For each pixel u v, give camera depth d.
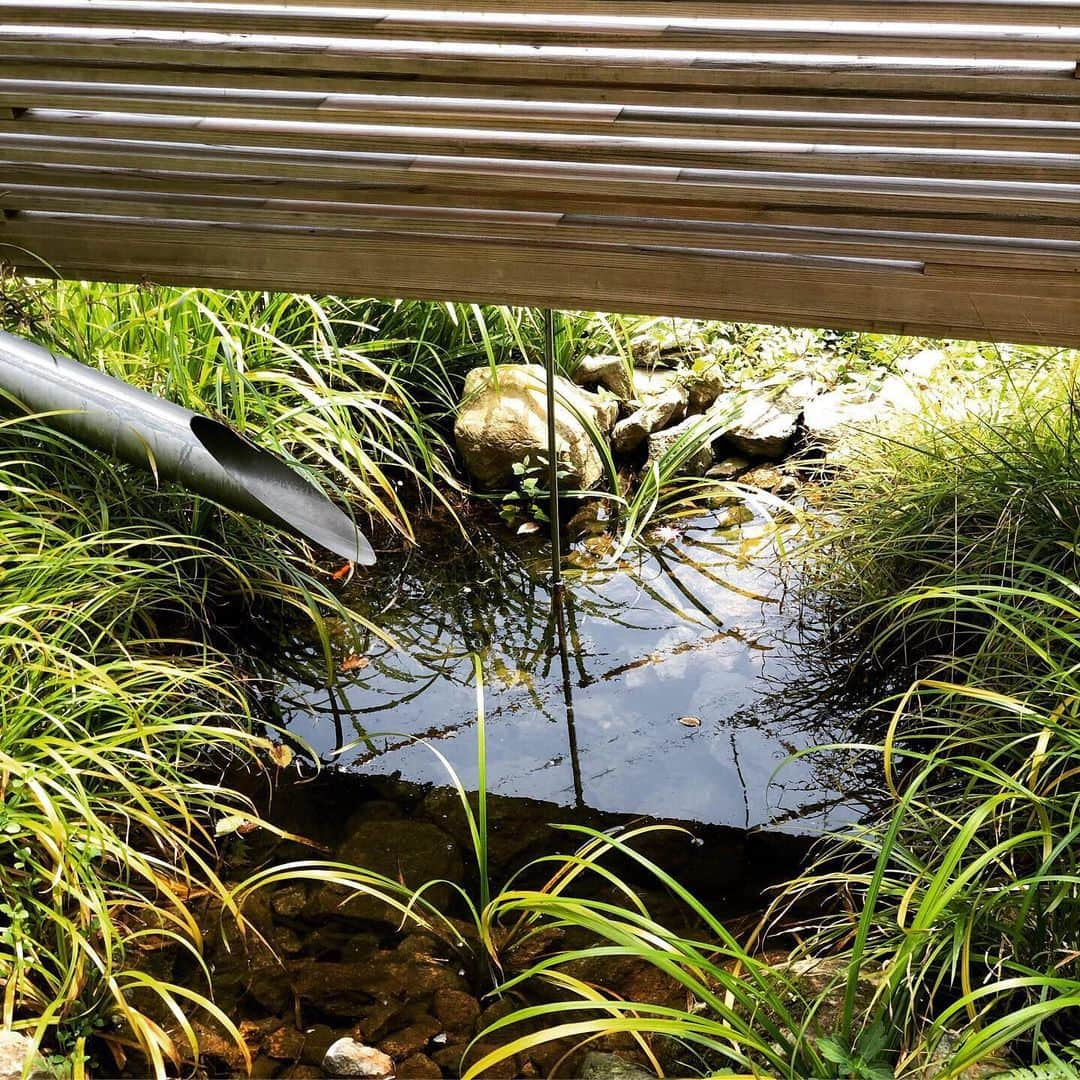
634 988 2.03
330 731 2.52
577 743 2.49
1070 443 2.55
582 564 2.96
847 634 2.71
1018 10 1.89
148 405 2.57
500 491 3.17
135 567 2.61
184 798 2.30
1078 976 1.88
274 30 2.11
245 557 2.76
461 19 2.05
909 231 2.20
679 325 3.61
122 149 2.39
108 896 2.13
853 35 1.96
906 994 1.91
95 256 2.61
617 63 2.06
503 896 1.98
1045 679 2.15
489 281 2.45
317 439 3.04
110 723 2.30
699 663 2.68
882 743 2.46
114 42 2.20
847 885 2.15
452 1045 1.96
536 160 2.22
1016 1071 1.68
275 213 2.44
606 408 3.30
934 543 2.71
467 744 2.49
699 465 3.26
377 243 2.46
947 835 2.17
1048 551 2.51
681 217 2.26
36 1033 1.82
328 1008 2.01
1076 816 2.01
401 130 2.24
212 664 2.49
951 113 2.02
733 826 2.31
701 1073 1.90
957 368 3.31
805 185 2.17
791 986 1.85
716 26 2.00
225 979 2.05
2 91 2.32
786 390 3.40
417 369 3.35
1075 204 2.09
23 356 2.57
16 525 2.51
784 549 2.97
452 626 2.79
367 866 2.24
